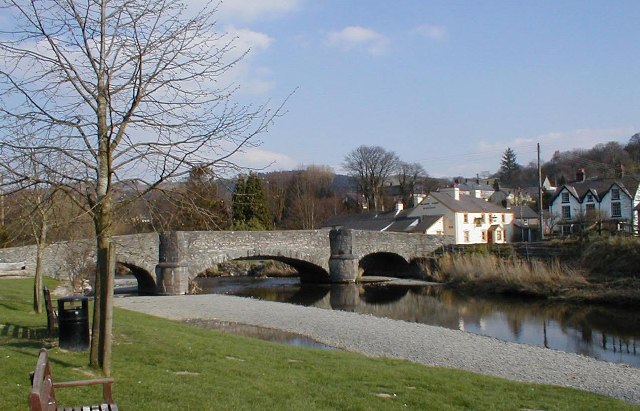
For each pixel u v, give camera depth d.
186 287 39.66
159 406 8.22
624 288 31.97
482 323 26.56
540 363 17.58
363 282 48.19
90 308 21.69
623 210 60.53
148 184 10.09
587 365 17.34
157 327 17.02
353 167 83.81
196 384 9.70
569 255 40.16
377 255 56.09
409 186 89.56
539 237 51.94
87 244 25.25
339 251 48.31
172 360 11.67
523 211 75.69
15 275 33.09
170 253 39.31
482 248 48.22
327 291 42.59
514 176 128.38
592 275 35.75
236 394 9.23
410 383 11.51
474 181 120.69
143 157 9.75
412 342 21.06
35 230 17.69
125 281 51.50
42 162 9.66
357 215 77.31
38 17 9.68
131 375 10.02
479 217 65.88
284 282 50.97
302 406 8.84
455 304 33.59
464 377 12.97
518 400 10.80
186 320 26.33
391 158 83.38
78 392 8.70
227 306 31.47
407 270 53.34
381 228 67.75
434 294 38.88
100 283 10.08
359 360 14.23
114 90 9.82
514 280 37.03
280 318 27.17
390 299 37.00
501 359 18.12
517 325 25.81
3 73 9.53
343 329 24.02
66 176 9.70
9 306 19.12
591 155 108.12
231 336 16.89
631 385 15.00
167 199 10.16
